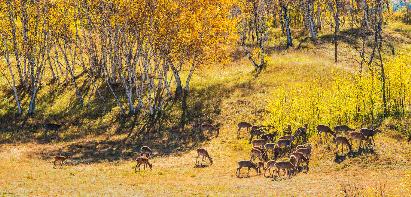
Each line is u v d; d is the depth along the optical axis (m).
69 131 61.78
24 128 62.59
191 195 32.38
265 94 65.81
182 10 65.75
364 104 50.19
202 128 57.59
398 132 44.69
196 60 70.56
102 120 64.38
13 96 71.56
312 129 49.91
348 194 30.36
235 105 64.06
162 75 70.94
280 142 45.97
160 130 60.16
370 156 40.28
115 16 63.97
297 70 73.00
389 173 36.25
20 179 37.72
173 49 68.12
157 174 42.12
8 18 70.88
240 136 55.03
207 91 69.56
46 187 34.91
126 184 37.25
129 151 52.81
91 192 33.19
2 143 56.53
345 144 43.09
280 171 41.72
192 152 51.19
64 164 47.16
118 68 74.81
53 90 73.19
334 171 38.78
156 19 64.25
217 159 47.62
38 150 53.34
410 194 29.59
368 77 54.72
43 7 71.12
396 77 50.88
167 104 66.81
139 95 65.88
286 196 31.20
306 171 39.75
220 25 69.00
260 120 58.91
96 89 72.38
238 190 34.09
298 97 53.91
